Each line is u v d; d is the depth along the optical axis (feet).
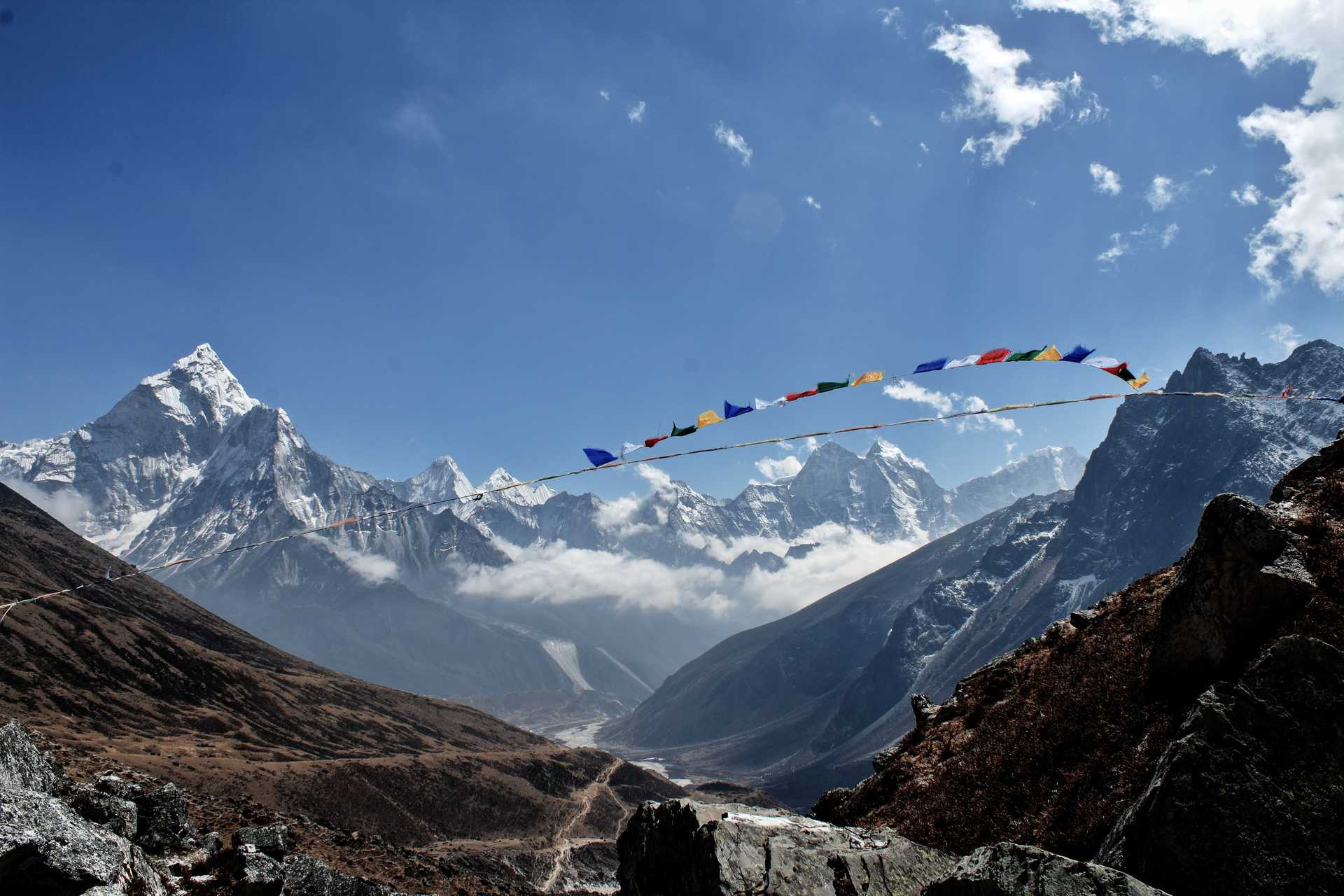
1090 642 102.17
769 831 63.52
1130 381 60.80
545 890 481.05
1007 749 92.94
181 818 96.07
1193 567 78.95
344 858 171.01
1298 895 46.73
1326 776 50.29
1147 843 50.98
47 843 55.26
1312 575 71.05
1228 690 54.65
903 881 60.08
